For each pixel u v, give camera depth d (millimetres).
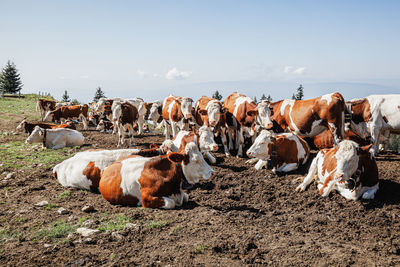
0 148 11906
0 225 5234
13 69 70188
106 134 16594
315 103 9273
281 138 8297
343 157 6113
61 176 7441
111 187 6246
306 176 7527
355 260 4301
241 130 10852
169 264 4148
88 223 5281
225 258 4320
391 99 9727
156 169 6051
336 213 6055
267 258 4344
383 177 7938
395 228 5352
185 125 11984
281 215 6020
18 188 7285
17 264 4043
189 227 5215
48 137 11961
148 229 5086
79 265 4043
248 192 7348
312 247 4641
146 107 16031
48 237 4797
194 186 7738
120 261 4180
